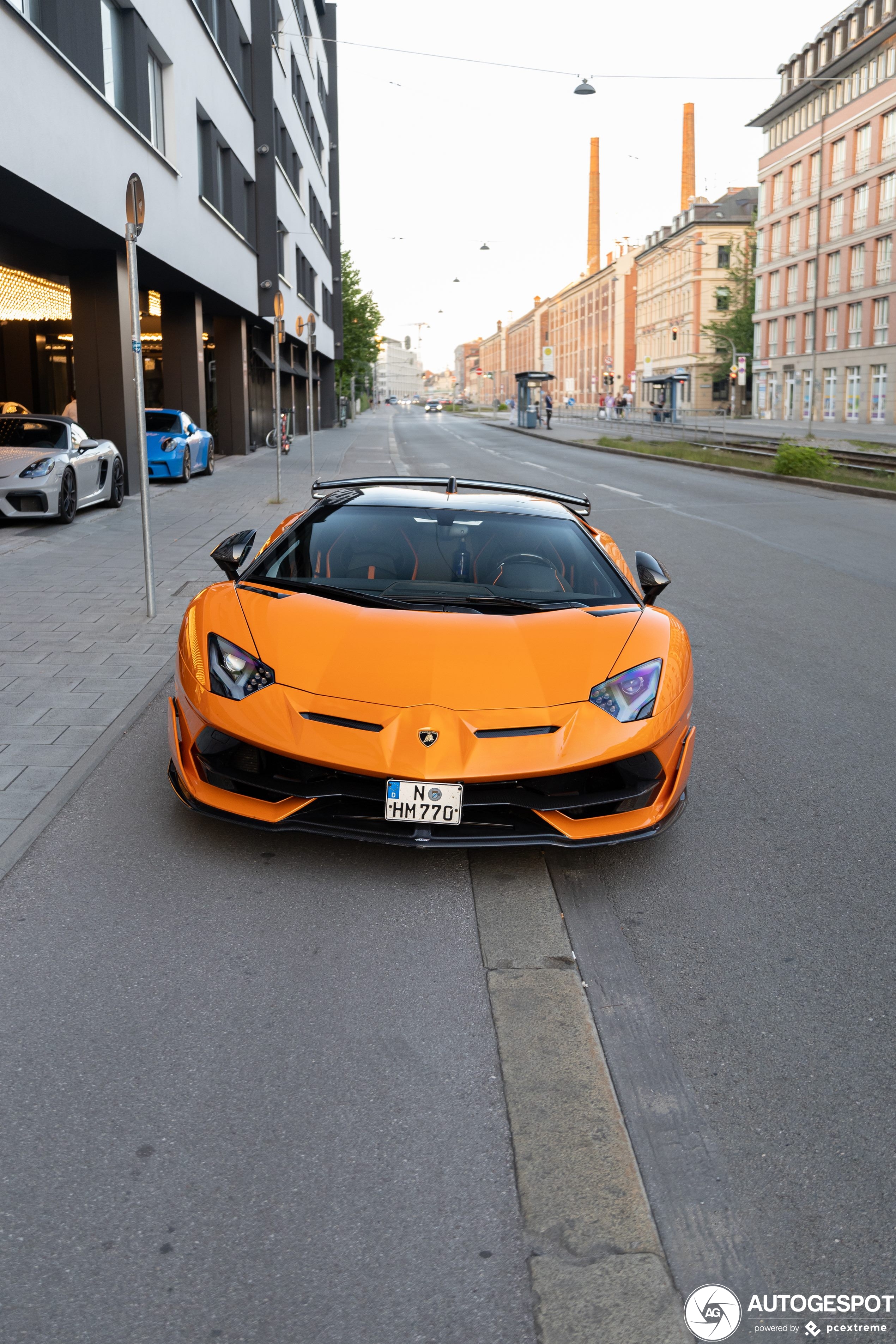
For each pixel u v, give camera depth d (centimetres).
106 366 1489
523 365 15775
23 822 370
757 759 475
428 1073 240
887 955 304
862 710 555
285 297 3102
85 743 450
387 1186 204
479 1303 177
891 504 1614
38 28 1070
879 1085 242
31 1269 180
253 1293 177
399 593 402
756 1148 220
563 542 446
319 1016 262
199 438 1884
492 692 337
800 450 2088
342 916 314
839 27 4981
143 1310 173
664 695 351
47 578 826
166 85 1636
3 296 1753
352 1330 171
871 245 4794
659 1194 205
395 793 315
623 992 280
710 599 860
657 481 2117
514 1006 270
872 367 4869
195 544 1045
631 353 9694
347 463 2506
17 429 1182
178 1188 201
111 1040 248
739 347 6862
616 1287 182
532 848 372
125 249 1457
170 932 300
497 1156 214
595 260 11094
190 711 341
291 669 342
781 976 290
